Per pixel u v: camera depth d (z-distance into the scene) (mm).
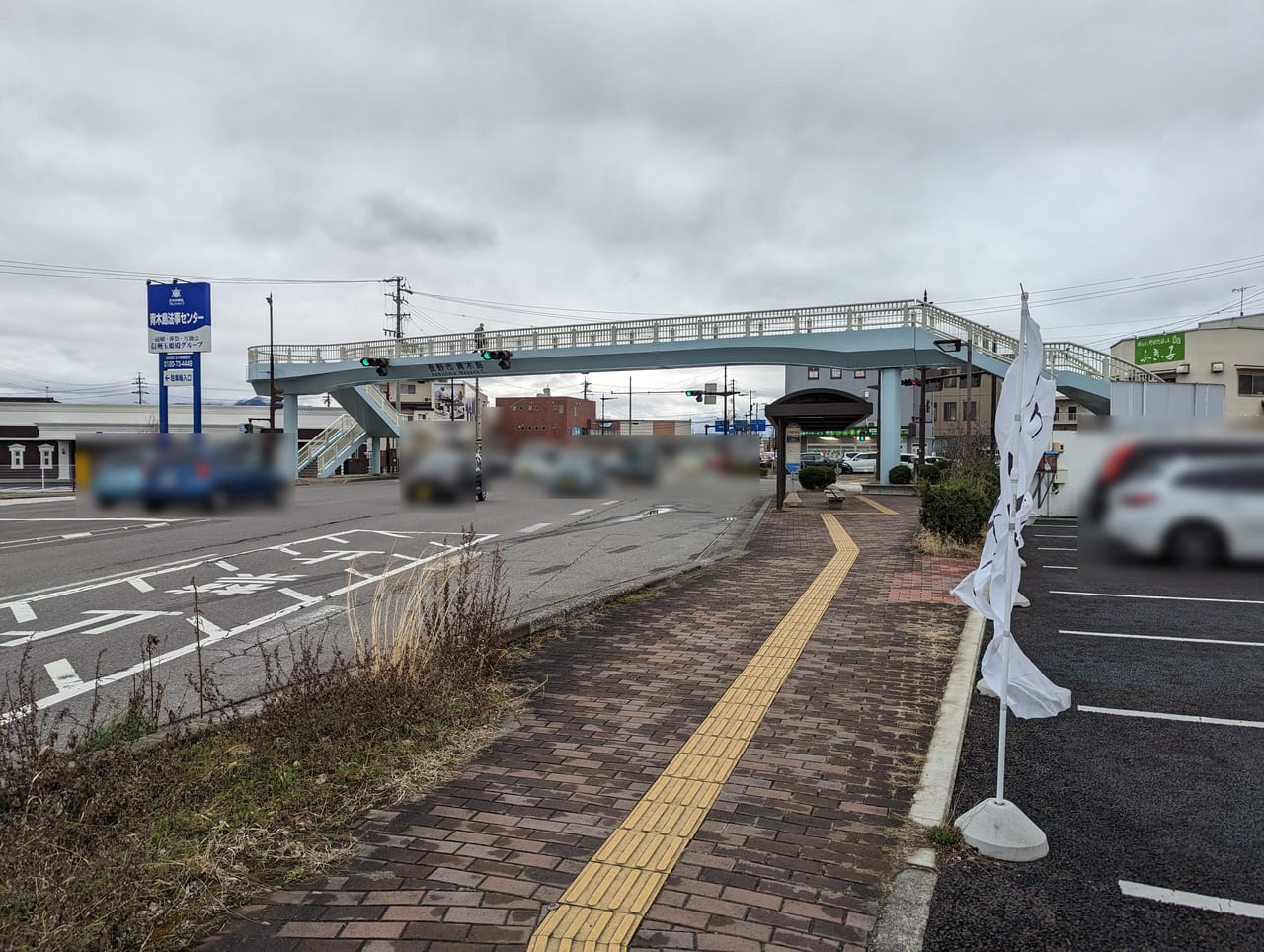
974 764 4555
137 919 2906
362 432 50312
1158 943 2889
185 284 32375
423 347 38406
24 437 57375
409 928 2920
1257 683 6078
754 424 84375
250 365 43531
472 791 4082
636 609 8516
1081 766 4523
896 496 27531
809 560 12062
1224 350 42125
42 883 2863
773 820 3773
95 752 3959
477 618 6156
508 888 3182
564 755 4559
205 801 3811
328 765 4219
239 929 2920
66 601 9328
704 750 4625
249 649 7234
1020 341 3830
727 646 6957
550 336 35094
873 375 70250
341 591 9984
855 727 4988
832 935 2898
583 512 21625
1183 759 4621
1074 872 3377
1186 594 9672
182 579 10875
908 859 3434
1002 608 3801
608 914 2998
